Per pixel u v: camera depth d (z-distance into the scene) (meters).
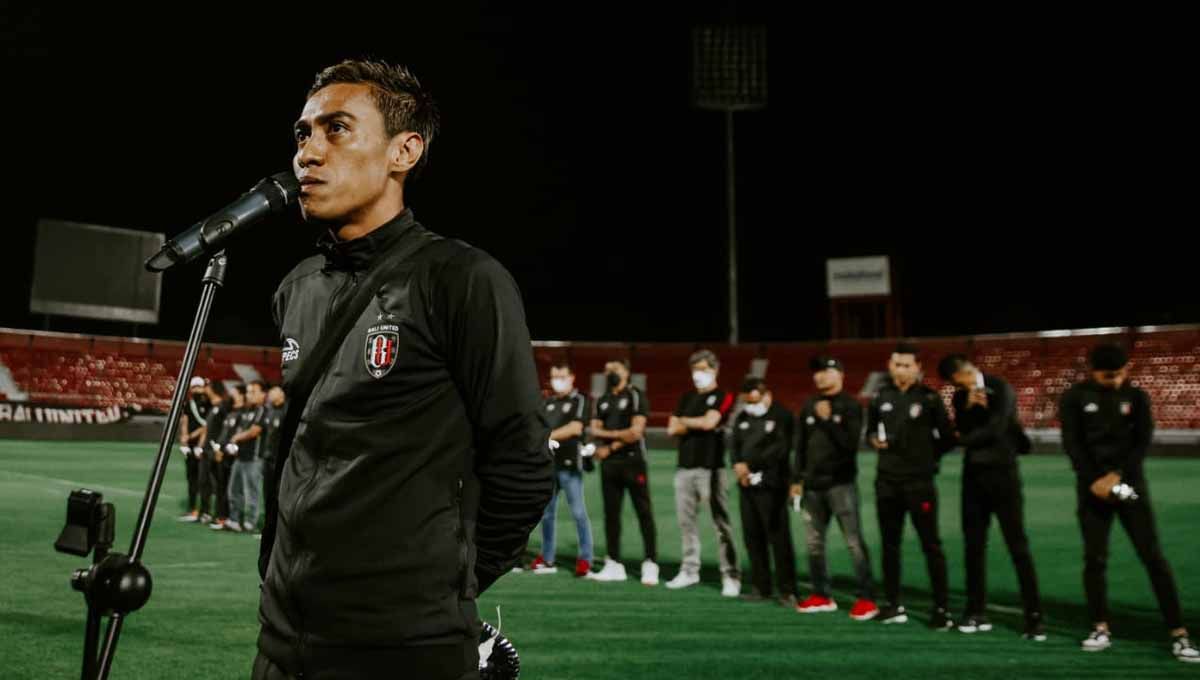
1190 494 14.34
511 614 6.89
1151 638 6.42
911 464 6.83
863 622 6.86
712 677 5.16
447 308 1.73
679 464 8.31
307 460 1.77
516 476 1.79
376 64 1.94
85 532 1.72
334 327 1.80
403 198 1.96
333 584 1.68
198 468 11.83
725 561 7.99
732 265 28.92
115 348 26.59
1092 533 6.22
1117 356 6.11
